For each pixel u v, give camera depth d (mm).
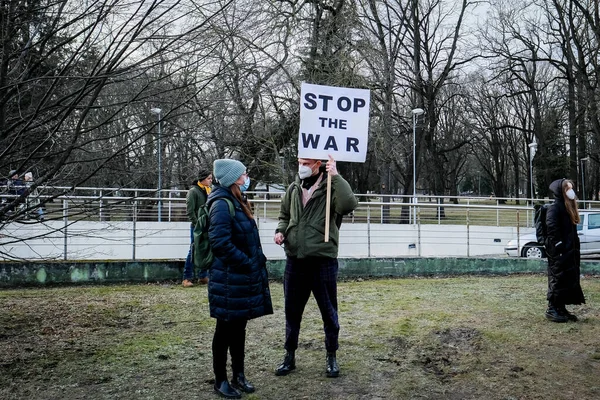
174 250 12484
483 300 7695
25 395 4113
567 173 45031
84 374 4582
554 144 48625
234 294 3963
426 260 10539
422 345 5441
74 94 3814
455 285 9109
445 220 18672
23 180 4199
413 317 6602
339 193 4422
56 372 4625
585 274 10852
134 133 4305
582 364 4879
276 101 17125
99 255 11469
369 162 41375
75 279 8820
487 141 58250
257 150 17391
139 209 11234
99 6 3844
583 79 32594
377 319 6512
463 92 46750
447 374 4641
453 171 59156
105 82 3859
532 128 51406
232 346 4230
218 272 3998
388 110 26219
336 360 4809
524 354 5160
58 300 7461
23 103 4305
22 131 3828
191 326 6160
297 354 5184
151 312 6820
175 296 7820
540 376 4574
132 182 4691
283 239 4625
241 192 4199
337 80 18141
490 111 48406
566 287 6320
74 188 4133
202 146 6883
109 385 4340
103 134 4324
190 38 3947
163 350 5246
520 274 10812
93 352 5180
